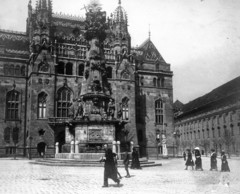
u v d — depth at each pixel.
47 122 71.75
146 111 86.12
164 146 72.94
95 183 22.02
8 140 71.81
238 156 76.31
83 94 48.47
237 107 79.75
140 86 87.06
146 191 18.36
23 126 73.75
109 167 20.16
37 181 23.31
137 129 83.94
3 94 73.06
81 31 86.69
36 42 75.12
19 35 85.06
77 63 78.38
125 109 80.88
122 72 82.19
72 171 31.36
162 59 95.38
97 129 45.28
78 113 47.91
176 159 69.69
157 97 88.19
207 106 99.31
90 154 40.44
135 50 94.94
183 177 26.05
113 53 84.44
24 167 37.94
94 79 48.56
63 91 76.00
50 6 80.44
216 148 85.88
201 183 21.78
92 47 50.66
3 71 74.00
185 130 120.50
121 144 50.38
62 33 84.62
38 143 70.06
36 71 73.00
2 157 69.94
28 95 74.94
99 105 47.59
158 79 89.88
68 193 17.61
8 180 24.12
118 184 20.55
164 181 23.17
